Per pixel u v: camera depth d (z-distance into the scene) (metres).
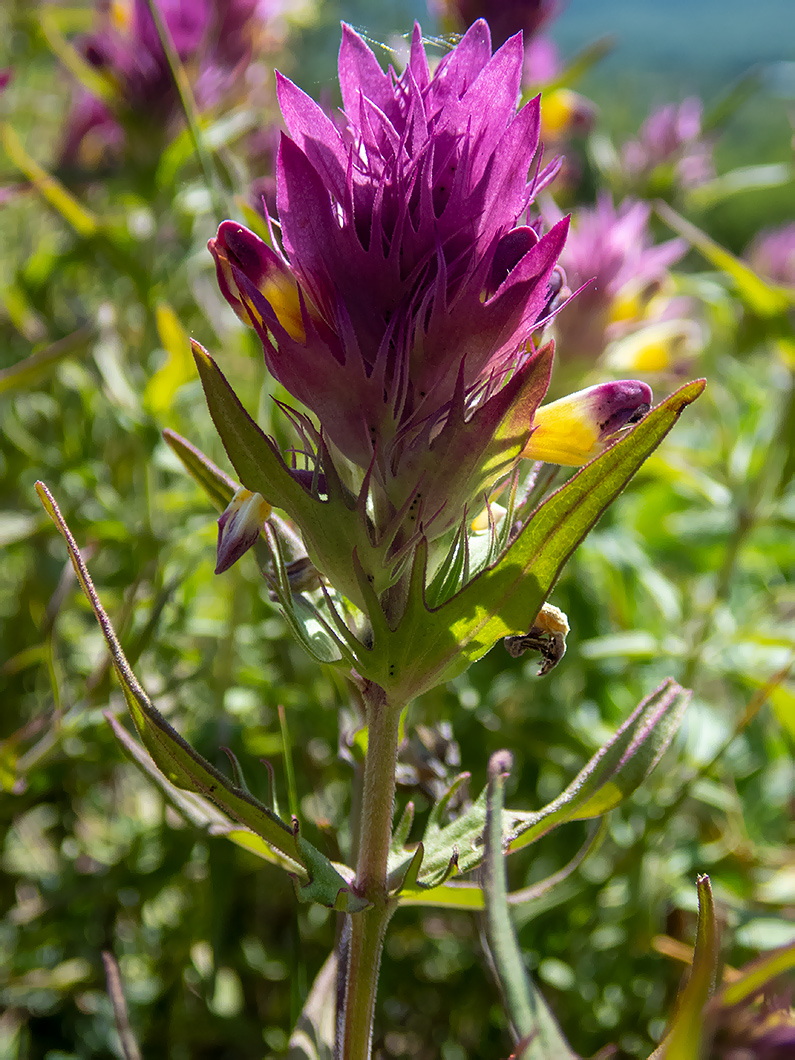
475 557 0.10
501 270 0.08
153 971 0.22
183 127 0.24
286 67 0.36
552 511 0.09
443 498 0.09
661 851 0.20
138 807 0.25
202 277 0.28
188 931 0.20
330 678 0.15
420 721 0.20
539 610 0.09
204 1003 0.20
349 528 0.09
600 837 0.10
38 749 0.18
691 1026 0.07
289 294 0.08
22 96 0.37
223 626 0.23
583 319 0.20
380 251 0.08
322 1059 0.12
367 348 0.08
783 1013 0.09
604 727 0.23
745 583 0.31
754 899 0.21
